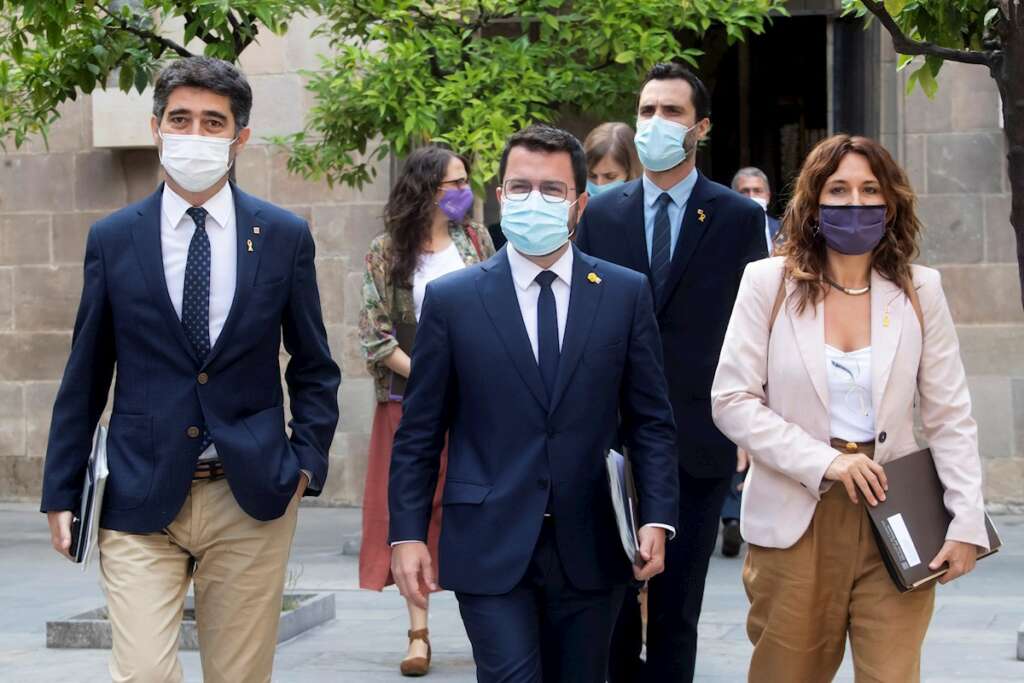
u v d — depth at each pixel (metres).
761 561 4.66
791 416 4.59
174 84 4.60
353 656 7.62
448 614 8.91
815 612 4.58
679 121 5.74
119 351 4.61
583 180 4.57
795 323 4.59
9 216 14.66
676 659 5.76
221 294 4.62
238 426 4.58
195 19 7.93
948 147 12.94
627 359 4.54
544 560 4.39
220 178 4.62
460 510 4.40
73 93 8.37
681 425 5.74
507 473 4.38
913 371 4.55
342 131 10.83
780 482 4.58
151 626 4.46
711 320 5.78
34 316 14.63
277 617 4.70
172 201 4.64
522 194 4.44
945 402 4.56
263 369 4.66
